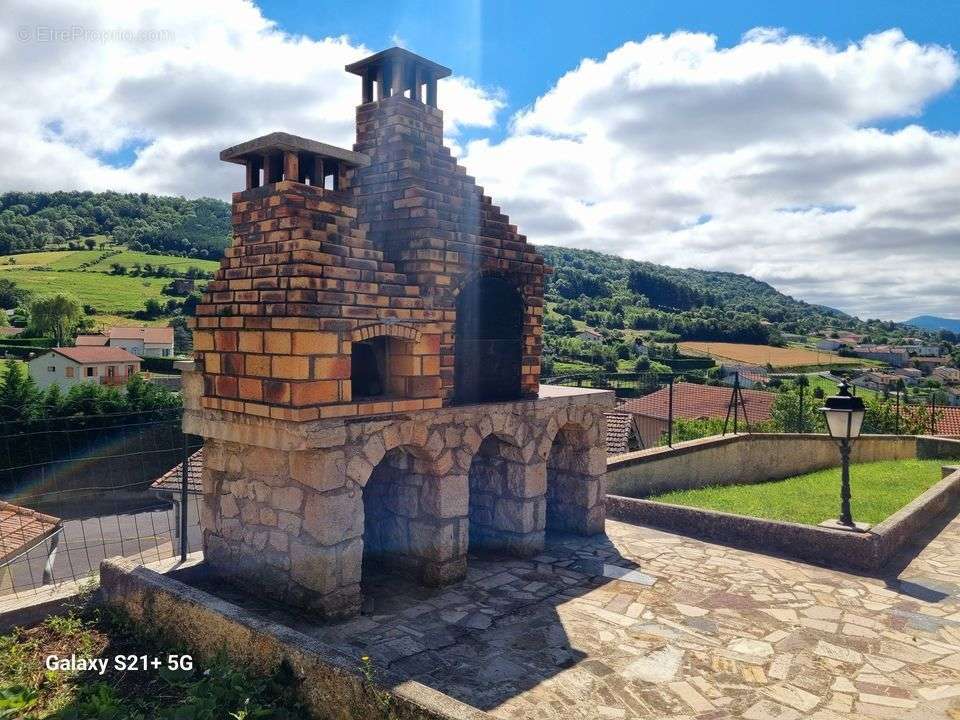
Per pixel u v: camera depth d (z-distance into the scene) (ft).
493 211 27.30
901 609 22.95
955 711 16.44
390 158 25.50
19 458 58.65
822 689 17.49
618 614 22.27
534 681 17.70
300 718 14.32
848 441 29.14
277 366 20.04
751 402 100.32
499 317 27.43
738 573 26.48
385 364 23.65
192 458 40.19
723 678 18.02
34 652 18.33
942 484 38.01
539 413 28.30
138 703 15.65
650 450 43.75
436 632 20.56
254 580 22.67
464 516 25.13
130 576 19.90
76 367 137.90
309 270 19.61
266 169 21.75
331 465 20.38
